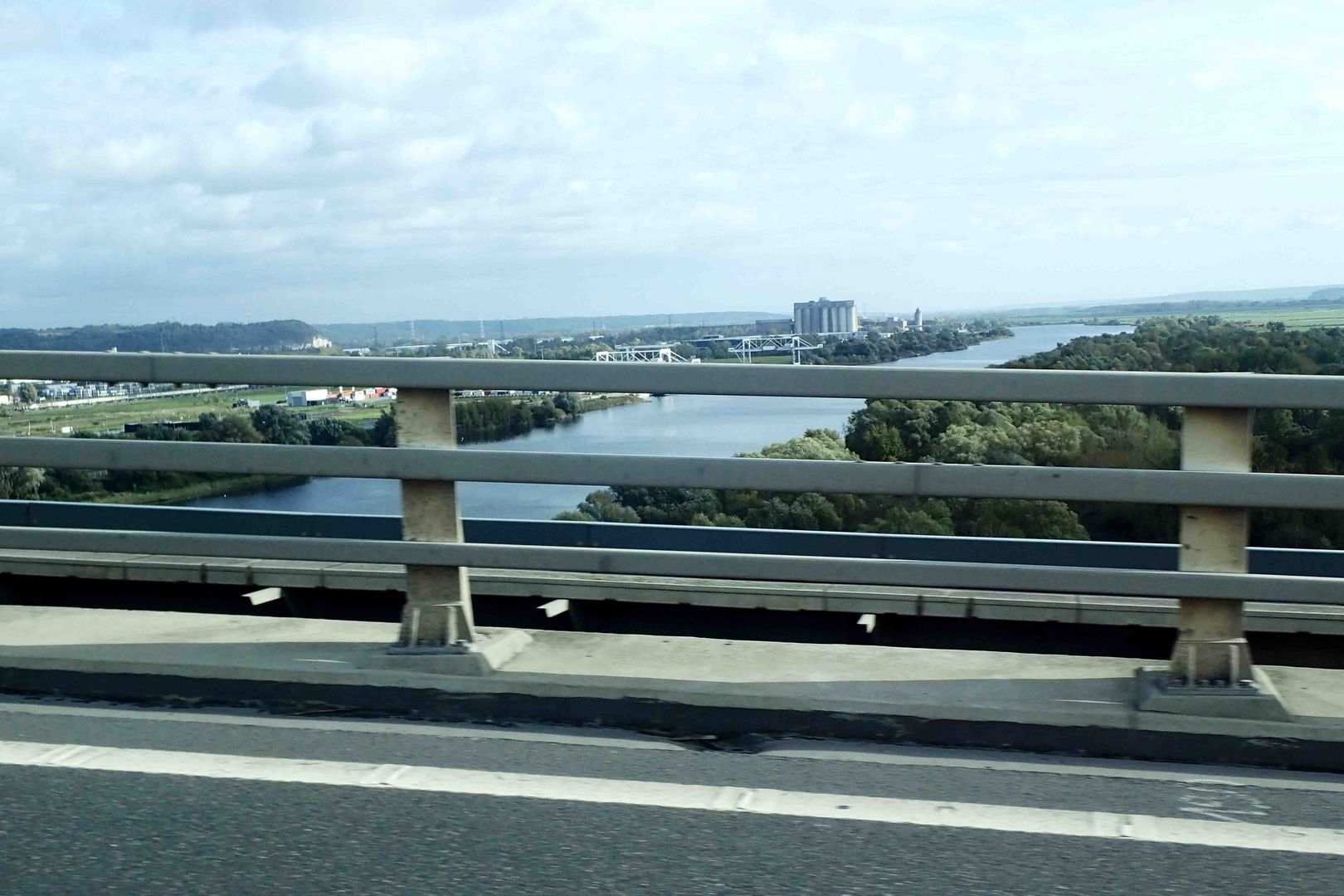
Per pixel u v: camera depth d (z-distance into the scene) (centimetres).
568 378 392
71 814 339
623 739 392
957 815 333
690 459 392
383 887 296
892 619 502
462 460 406
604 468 397
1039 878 297
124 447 429
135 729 403
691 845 316
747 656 432
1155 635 481
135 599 575
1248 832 321
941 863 305
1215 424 367
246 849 317
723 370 382
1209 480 364
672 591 516
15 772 368
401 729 401
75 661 436
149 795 351
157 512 567
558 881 297
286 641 446
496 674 413
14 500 583
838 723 390
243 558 424
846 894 289
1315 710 373
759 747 384
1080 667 416
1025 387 363
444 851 314
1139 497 367
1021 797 344
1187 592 371
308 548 421
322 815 337
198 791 353
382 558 418
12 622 479
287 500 578
